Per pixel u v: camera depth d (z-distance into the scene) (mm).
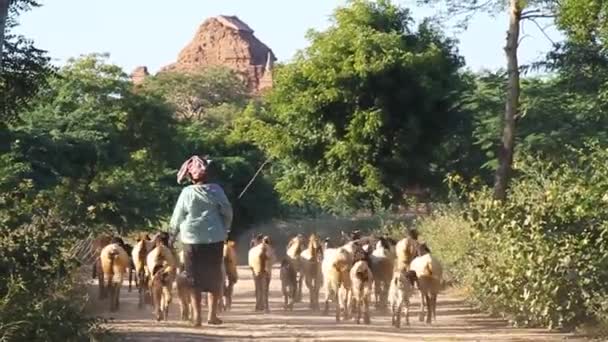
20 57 16891
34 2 16891
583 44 22812
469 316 18969
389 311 20203
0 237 11945
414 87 36219
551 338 15609
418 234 27109
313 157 37906
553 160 23188
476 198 21641
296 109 37375
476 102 33188
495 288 16812
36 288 11844
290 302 21188
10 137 27328
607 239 15297
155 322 17328
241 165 52750
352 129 36406
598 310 15570
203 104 85875
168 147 42469
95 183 32906
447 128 36656
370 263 19516
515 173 26312
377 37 36000
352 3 37156
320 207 46531
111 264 19828
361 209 39969
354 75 36188
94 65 38500
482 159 35844
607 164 15203
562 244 15703
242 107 81938
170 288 17562
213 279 16844
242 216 52688
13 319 11109
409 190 37969
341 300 18438
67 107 35031
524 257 15938
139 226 35875
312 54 37344
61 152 30359
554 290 15719
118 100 39531
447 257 23453
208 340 14961
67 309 12188
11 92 17141
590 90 25188
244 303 22797
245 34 107000
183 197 16828
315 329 16562
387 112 36219
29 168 26438
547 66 24875
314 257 21406
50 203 13781
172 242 20391
